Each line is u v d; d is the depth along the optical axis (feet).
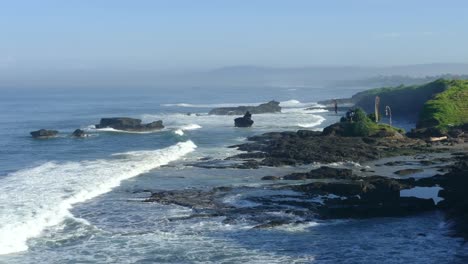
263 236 122.72
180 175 195.21
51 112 549.95
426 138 278.26
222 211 142.72
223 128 373.40
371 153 233.96
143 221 134.82
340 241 119.14
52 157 238.68
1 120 451.94
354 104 612.29
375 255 110.42
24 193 158.40
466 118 326.65
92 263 106.22
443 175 174.60
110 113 531.50
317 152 232.73
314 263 106.42
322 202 149.18
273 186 171.73
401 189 162.91
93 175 188.34
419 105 488.85
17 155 247.09
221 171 202.90
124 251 113.19
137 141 297.74
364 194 153.58
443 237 121.19
